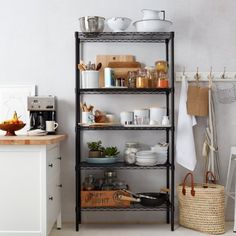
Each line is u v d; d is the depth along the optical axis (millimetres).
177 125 3359
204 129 3416
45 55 3381
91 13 3383
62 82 3381
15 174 2566
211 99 3348
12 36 3373
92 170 3389
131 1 3391
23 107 3357
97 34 3146
